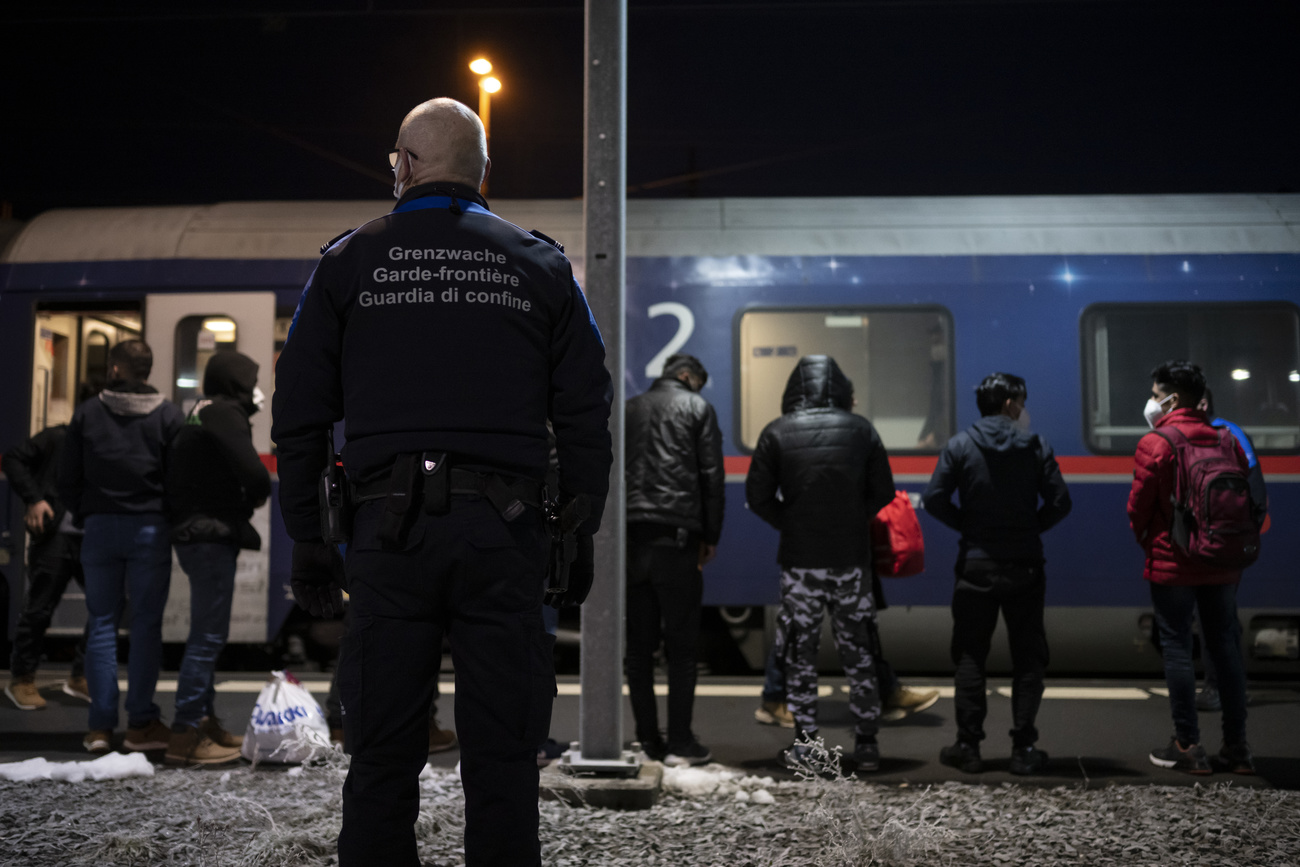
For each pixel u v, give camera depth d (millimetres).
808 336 7086
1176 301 6980
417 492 2055
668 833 3553
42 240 7441
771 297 7109
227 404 4613
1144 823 3621
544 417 2240
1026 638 4551
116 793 3936
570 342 2273
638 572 4660
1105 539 6828
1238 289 6980
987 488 4535
